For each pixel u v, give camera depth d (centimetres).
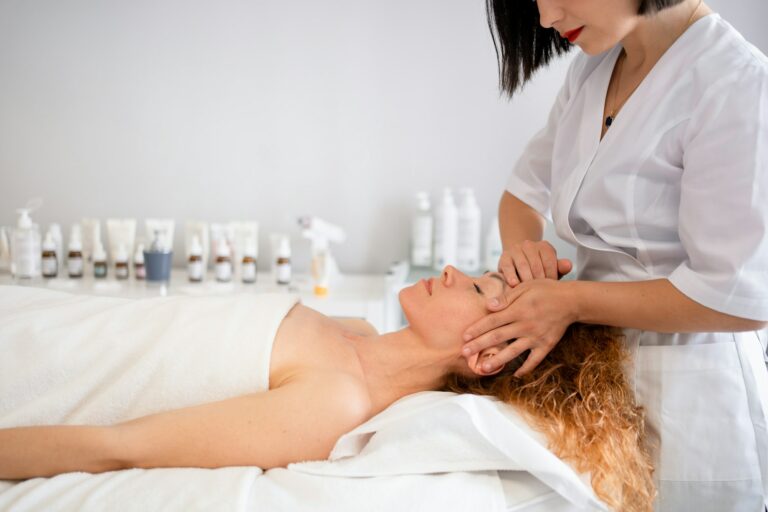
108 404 123
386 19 269
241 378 122
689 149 108
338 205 279
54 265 260
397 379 134
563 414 118
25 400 126
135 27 274
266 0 271
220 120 278
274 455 113
